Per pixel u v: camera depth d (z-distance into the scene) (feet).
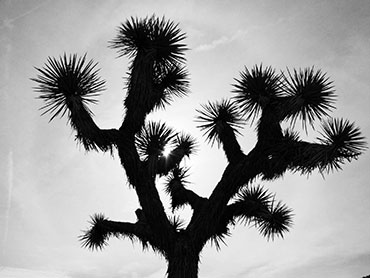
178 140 26.37
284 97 20.65
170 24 23.57
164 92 24.86
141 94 21.38
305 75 20.16
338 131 19.56
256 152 20.54
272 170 20.36
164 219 20.70
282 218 22.93
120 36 22.97
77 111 19.16
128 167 20.74
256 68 22.11
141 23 22.95
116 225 23.97
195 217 22.08
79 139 20.24
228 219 22.48
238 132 24.00
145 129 21.95
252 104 21.65
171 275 19.36
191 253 19.97
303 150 19.65
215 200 20.62
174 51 23.36
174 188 25.52
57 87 19.57
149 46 22.61
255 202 22.82
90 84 20.10
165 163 24.02
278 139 20.39
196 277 19.69
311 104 19.61
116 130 20.71
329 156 19.07
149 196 20.68
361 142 19.53
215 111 24.48
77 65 19.85
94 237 24.36
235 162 21.53
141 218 23.34
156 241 21.04
